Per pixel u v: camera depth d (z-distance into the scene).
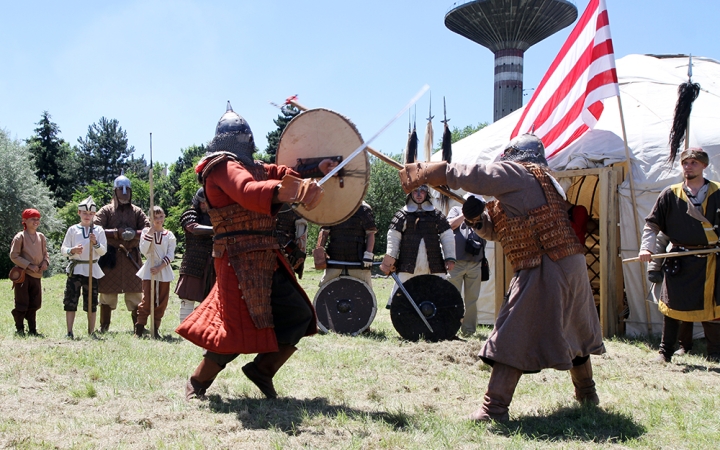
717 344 6.71
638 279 8.64
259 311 3.96
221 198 4.05
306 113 4.39
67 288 7.81
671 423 4.05
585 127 9.45
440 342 7.46
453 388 5.02
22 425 3.62
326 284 8.70
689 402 4.59
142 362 5.60
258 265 4.01
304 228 8.32
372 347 7.07
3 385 4.52
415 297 8.07
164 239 8.20
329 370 5.58
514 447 3.47
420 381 5.23
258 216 4.04
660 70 11.41
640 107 9.88
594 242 10.83
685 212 6.19
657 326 8.57
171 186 71.44
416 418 3.97
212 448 3.31
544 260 3.92
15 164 34.59
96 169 80.62
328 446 3.42
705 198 6.19
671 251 6.40
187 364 5.57
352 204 4.27
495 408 3.96
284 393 4.64
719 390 5.03
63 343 6.71
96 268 8.01
